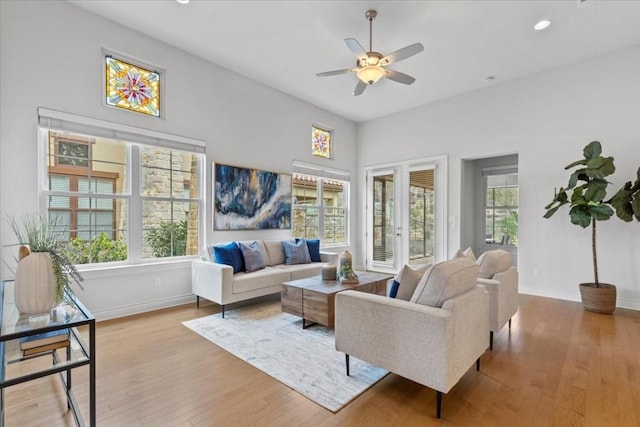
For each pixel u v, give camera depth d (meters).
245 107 4.63
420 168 5.73
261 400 1.90
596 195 3.46
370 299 2.00
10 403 1.86
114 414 1.76
